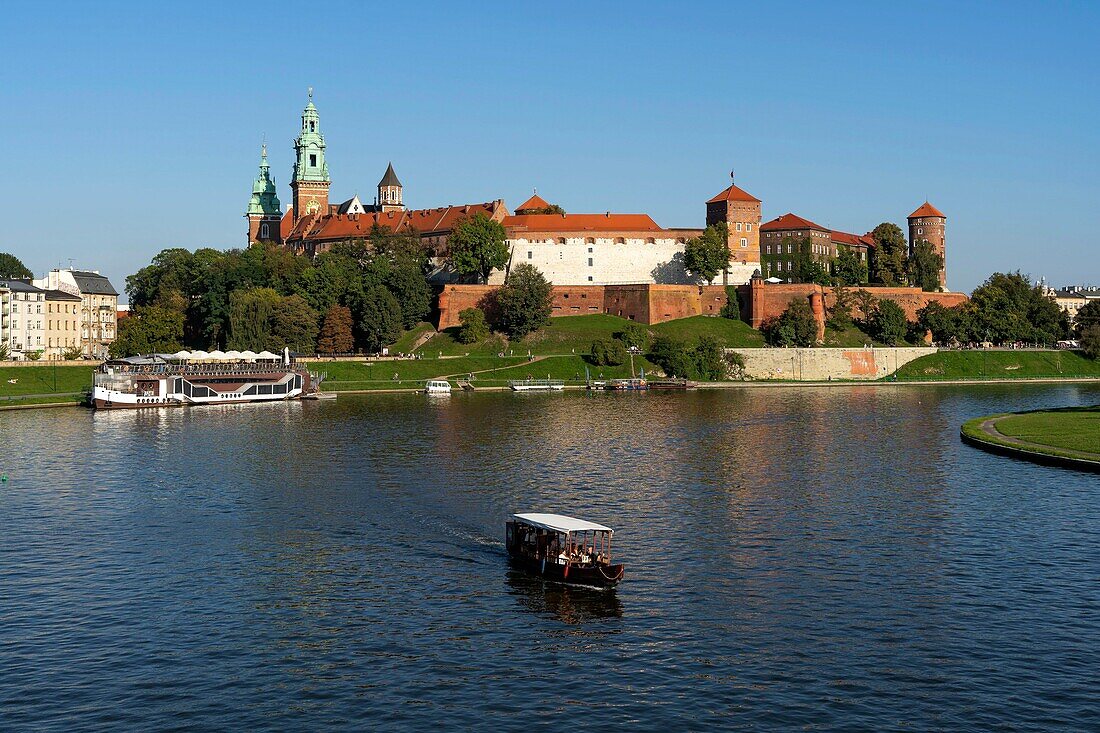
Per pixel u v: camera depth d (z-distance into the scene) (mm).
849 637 56438
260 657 54188
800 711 47719
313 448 121312
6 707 48469
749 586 65250
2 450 120750
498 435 133125
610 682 50906
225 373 185500
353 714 47656
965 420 152875
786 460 112812
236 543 76188
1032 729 46031
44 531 80000
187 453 117938
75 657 54250
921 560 71062
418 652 54812
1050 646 55062
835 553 72875
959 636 56500
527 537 69938
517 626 58531
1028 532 78688
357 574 68375
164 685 50844
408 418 154625
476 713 47688
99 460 112938
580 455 115688
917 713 47500
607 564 66562
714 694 49500
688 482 99250
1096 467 104312
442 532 79188
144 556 72750
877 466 108750
